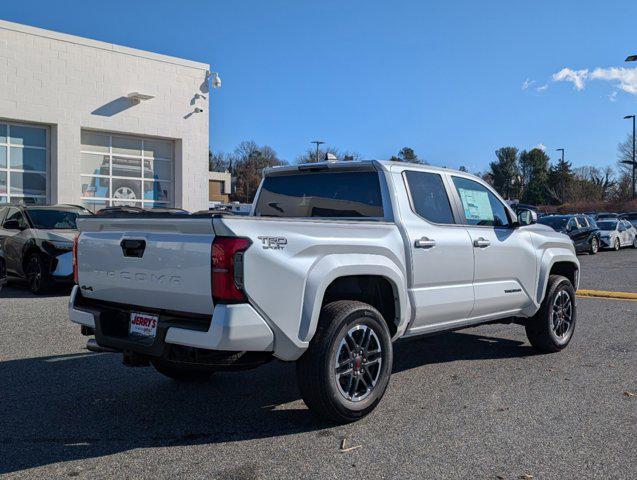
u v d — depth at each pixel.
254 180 90.50
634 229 29.53
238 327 3.86
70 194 19.06
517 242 6.26
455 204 5.73
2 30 17.50
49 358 6.45
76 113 19.09
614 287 13.02
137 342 4.28
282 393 5.32
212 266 3.87
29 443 4.14
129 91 20.23
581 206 56.81
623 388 5.44
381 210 5.21
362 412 4.51
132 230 4.41
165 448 4.05
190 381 5.66
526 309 6.47
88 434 4.31
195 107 21.98
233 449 4.03
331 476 3.62
